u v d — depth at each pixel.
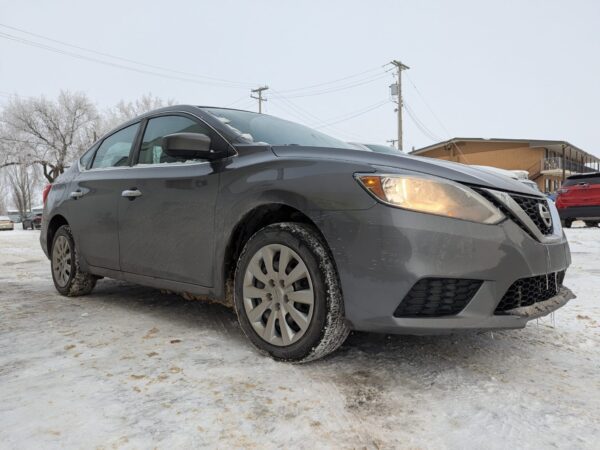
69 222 3.70
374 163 2.10
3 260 7.12
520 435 1.54
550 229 2.29
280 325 2.20
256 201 2.30
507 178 2.33
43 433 1.52
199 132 2.84
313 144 3.01
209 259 2.54
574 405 1.77
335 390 1.88
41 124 38.53
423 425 1.60
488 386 1.94
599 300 3.61
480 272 1.92
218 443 1.47
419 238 1.90
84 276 3.71
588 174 11.00
